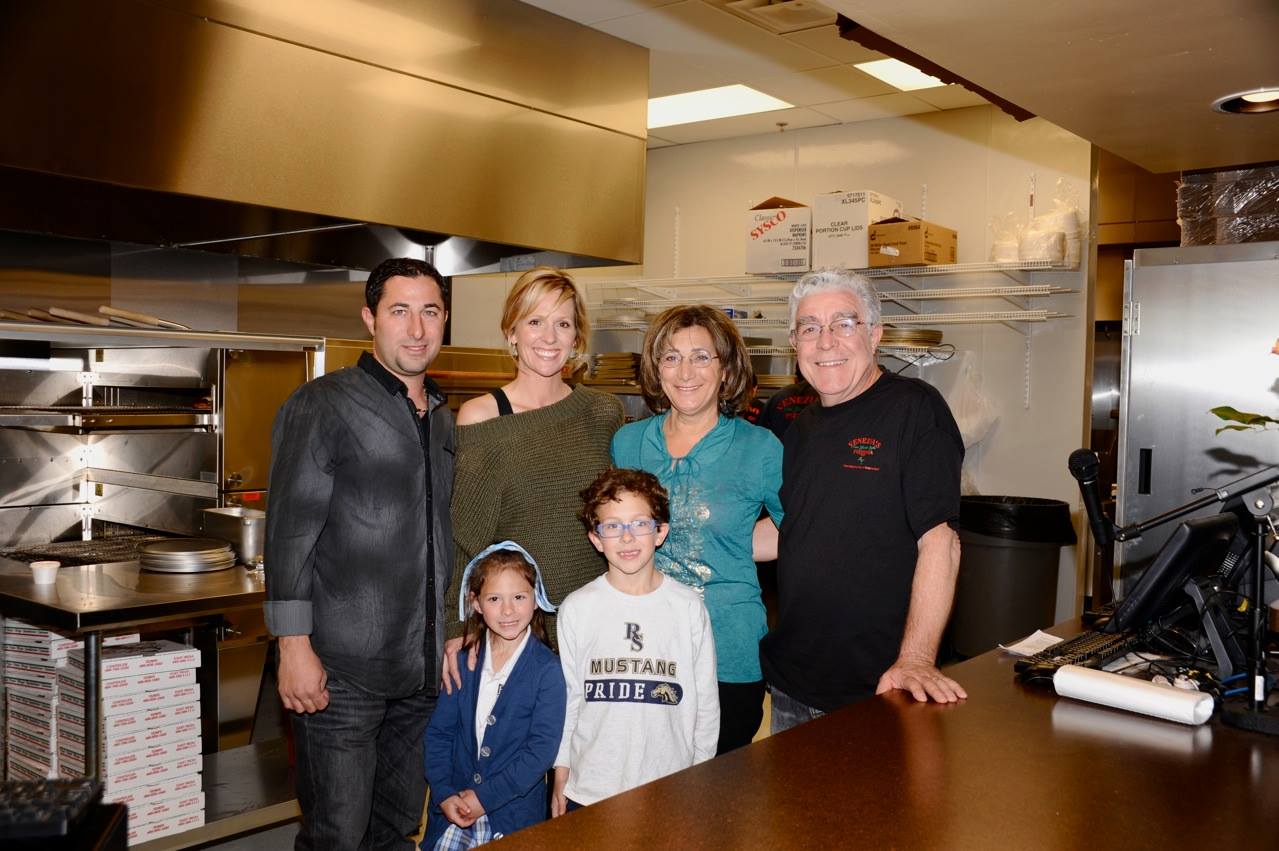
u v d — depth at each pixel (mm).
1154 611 1782
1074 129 2984
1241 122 2854
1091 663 1747
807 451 2064
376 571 2109
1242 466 3275
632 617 1962
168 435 3459
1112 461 6062
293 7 3297
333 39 3410
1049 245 4820
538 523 2195
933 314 5348
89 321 2984
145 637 2932
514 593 2068
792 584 2035
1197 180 3754
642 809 1206
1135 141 3105
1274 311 3217
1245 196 3658
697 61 4699
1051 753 1392
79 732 2545
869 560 1969
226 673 3066
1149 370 3439
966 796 1240
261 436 3404
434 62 3711
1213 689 1637
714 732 1994
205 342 2959
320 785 2129
